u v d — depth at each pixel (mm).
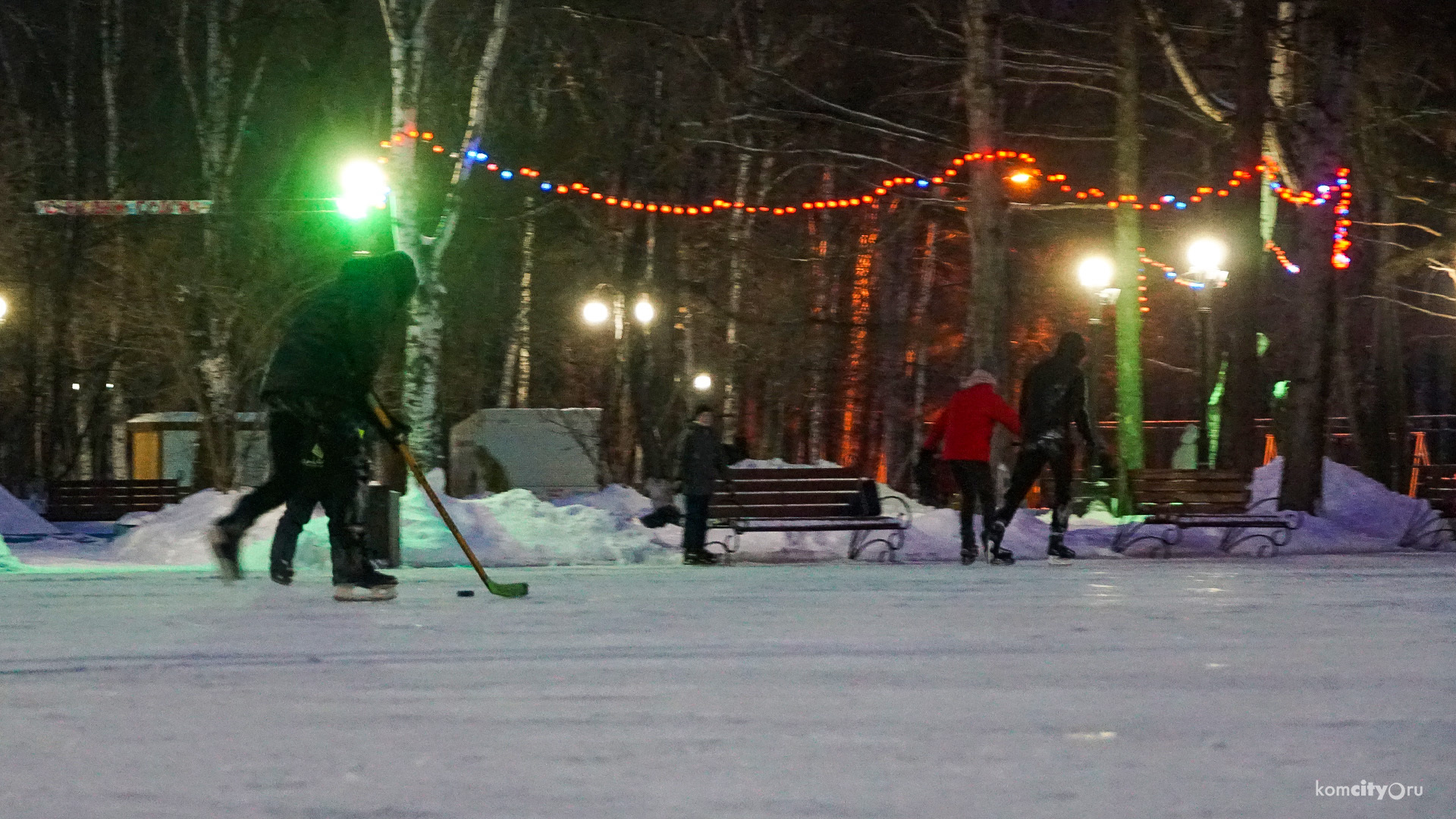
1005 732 5523
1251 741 5352
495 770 4859
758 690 6477
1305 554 18703
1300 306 22438
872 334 46594
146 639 8320
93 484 28406
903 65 32156
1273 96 28188
